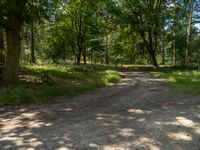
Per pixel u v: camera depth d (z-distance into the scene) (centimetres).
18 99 1303
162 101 1291
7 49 1722
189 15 4881
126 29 4612
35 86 1630
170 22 4350
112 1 4312
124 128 856
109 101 1324
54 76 2236
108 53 6894
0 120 1009
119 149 692
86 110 1128
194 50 4838
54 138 783
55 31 4384
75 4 4012
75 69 3062
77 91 1686
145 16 4250
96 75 2650
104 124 905
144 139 758
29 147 723
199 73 2953
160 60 6775
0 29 2147
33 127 902
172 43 4953
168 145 714
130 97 1432
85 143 736
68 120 973
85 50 5291
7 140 784
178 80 2228
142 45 4728
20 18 1677
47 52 4738
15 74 1730
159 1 4369
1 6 1549
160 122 915
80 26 4262
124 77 2884
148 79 2620
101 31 4594
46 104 1281
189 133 803
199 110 1084
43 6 1767
